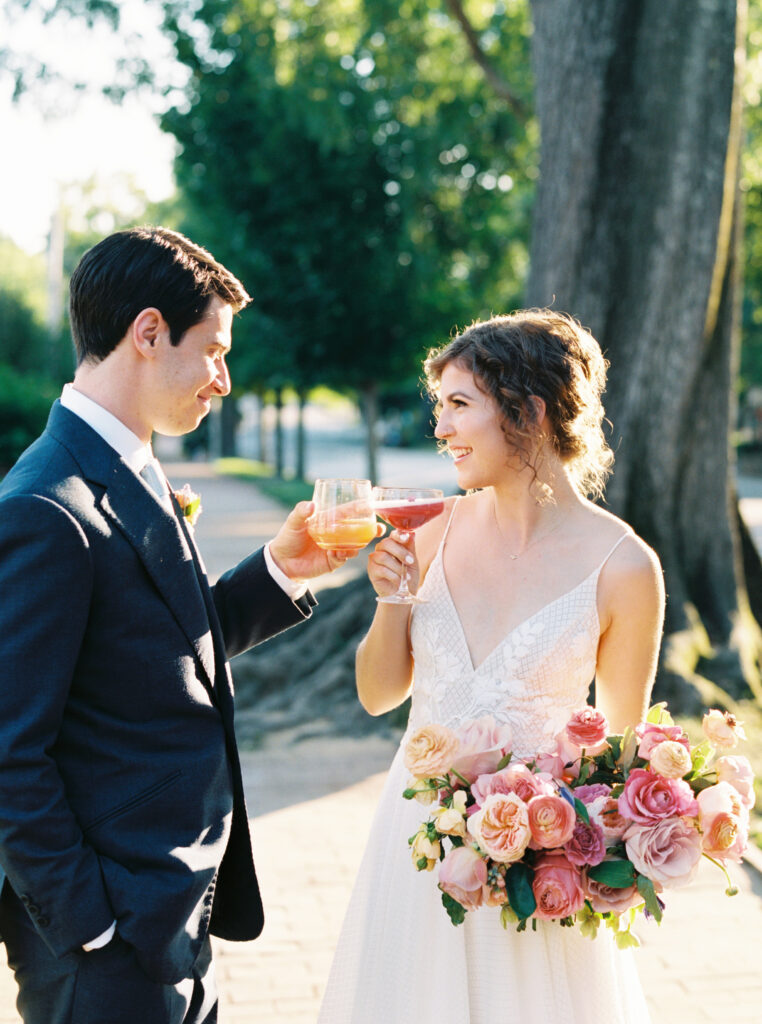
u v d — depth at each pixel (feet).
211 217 45.01
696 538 20.51
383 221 43.83
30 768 5.51
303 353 46.75
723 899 12.46
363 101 40.37
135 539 6.01
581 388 6.68
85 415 6.19
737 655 19.75
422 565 7.45
